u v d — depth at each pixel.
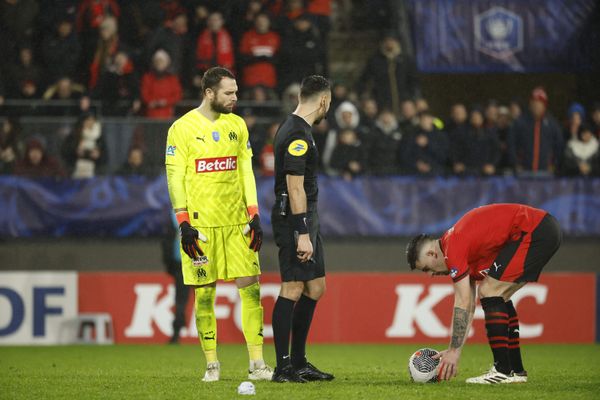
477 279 24.94
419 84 59.47
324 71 56.69
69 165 49.66
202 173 25.19
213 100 25.09
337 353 40.69
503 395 22.12
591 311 47.78
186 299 45.59
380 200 49.38
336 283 47.31
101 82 53.00
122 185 49.16
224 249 25.45
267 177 48.69
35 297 46.06
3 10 54.81
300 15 56.41
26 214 48.69
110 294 46.44
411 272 49.97
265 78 54.75
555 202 49.81
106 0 56.03
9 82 53.44
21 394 23.38
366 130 50.75
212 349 25.70
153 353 40.22
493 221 23.84
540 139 51.06
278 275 46.56
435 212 49.53
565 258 50.62
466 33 56.53
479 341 46.69
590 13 56.91
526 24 56.69
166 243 45.28
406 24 58.09
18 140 49.38
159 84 52.28
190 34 55.81
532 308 47.53
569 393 22.81
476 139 50.44
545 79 60.47
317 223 24.81
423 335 47.25
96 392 23.58
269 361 35.78
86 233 49.12
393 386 23.86
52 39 54.94
